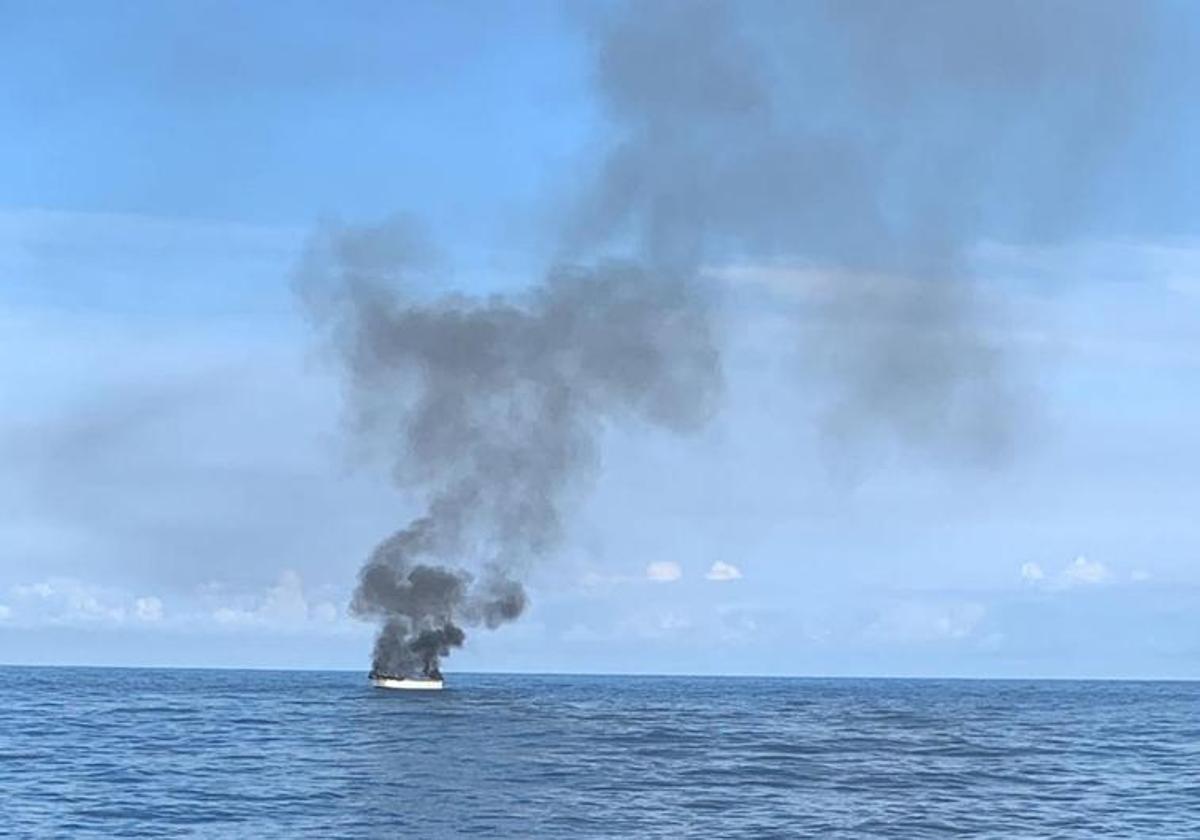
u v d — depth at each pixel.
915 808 77.75
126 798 77.44
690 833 66.81
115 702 197.25
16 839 63.00
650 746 123.19
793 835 66.62
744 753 115.88
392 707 193.00
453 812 73.38
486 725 152.38
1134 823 72.56
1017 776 97.69
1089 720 187.75
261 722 150.50
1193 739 143.62
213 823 68.25
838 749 122.31
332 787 84.12
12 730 131.88
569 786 86.81
